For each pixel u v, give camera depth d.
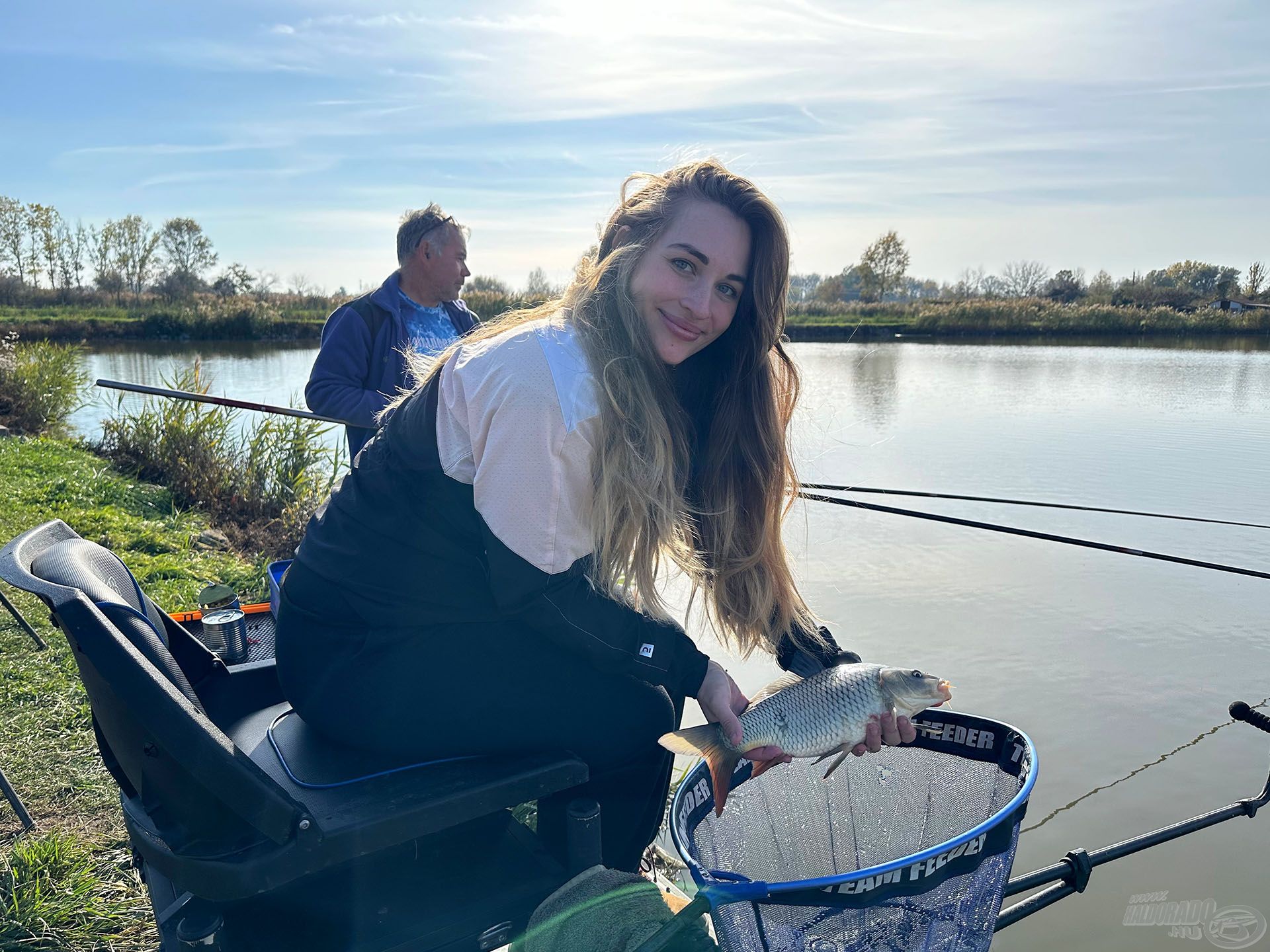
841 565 6.27
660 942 1.43
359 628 1.81
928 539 6.82
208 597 2.95
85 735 3.19
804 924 1.48
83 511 7.02
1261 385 17.72
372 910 1.69
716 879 1.50
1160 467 9.48
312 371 4.23
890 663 4.65
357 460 1.93
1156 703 4.21
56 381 13.70
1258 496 8.19
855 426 12.20
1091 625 5.14
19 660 3.77
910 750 2.01
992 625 5.15
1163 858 3.09
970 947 1.58
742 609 2.29
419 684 1.76
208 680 2.17
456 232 4.31
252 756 1.85
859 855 2.10
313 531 1.92
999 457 10.04
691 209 1.82
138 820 1.66
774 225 1.88
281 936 1.66
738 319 2.02
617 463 1.68
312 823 1.48
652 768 1.95
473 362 1.66
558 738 1.83
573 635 1.72
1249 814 2.31
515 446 1.60
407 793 1.64
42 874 2.39
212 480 8.63
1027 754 1.74
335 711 1.79
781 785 2.11
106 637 1.45
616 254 1.82
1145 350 29.11
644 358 1.82
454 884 1.76
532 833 1.98
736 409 2.15
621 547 1.77
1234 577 5.99
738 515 2.24
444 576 1.76
